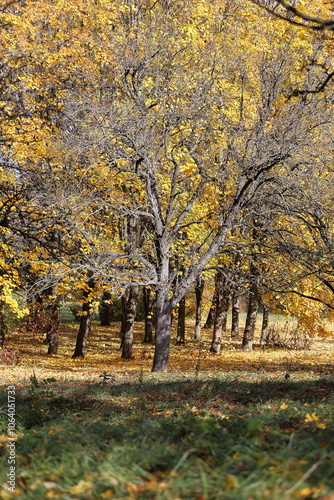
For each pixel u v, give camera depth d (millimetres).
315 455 3928
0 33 14820
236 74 21094
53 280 17781
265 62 18656
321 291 26328
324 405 8695
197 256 21828
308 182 17703
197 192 20109
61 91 18594
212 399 10055
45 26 18625
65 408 8883
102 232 22953
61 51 17094
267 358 26422
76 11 18000
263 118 18156
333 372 17219
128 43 19125
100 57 19297
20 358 26312
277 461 3859
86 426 6559
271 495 3195
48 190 17047
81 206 18297
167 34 19984
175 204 21359
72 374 19172
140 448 4719
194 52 20531
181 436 5496
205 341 35438
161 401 10383
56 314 27688
